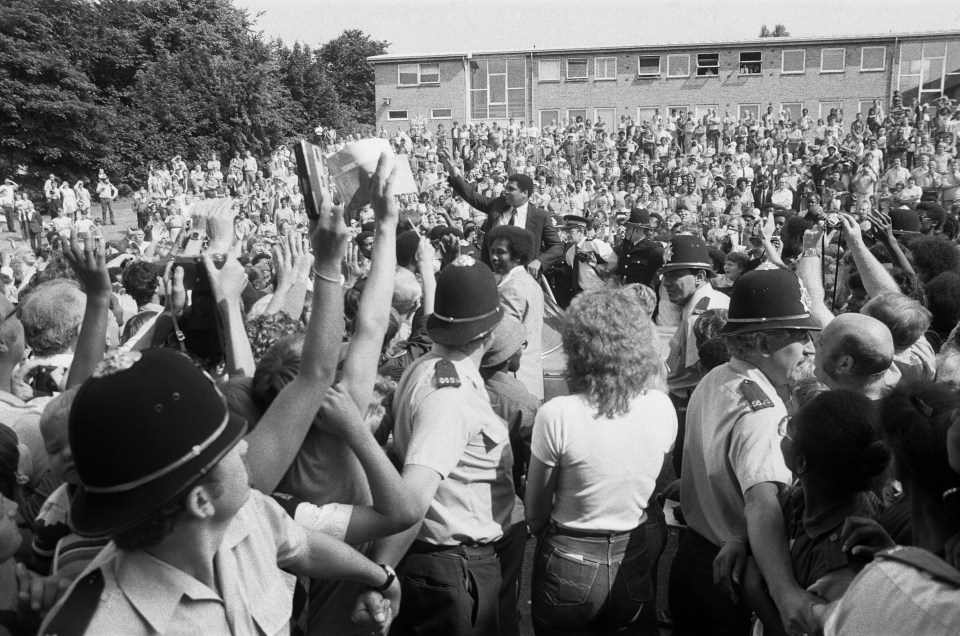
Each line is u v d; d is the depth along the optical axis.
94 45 49.25
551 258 6.86
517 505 4.16
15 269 13.42
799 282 2.99
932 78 40.38
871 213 4.86
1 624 1.93
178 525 1.69
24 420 2.97
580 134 37.03
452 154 36.38
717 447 2.79
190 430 1.62
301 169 2.12
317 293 2.15
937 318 4.41
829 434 2.15
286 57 61.47
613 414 2.90
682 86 42.72
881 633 1.69
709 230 20.58
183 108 48.22
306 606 2.62
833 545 2.18
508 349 3.35
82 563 2.03
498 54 43.72
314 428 2.41
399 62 44.38
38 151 41.50
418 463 2.65
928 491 1.87
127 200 43.16
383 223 2.57
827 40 40.88
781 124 37.12
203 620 1.73
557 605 2.95
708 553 3.01
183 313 3.01
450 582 2.88
